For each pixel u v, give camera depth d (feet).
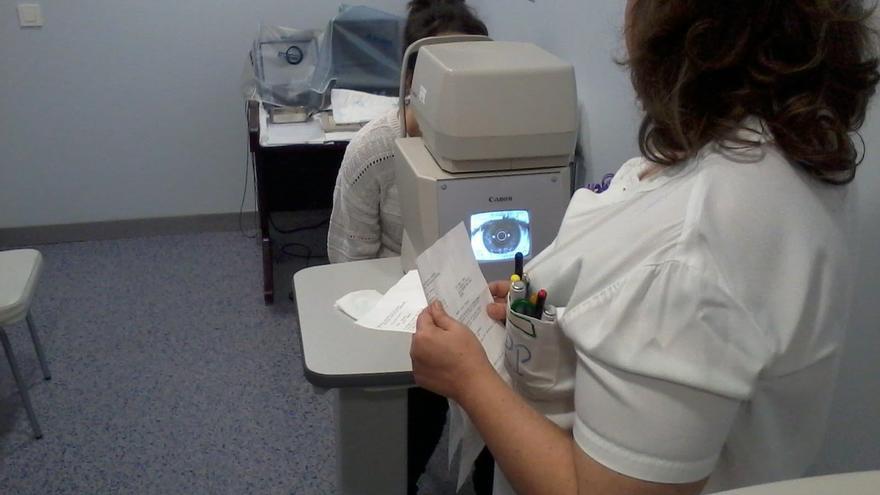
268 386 7.75
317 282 4.70
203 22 10.42
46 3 9.82
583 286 2.20
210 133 11.03
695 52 2.00
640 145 2.30
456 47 4.50
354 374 3.80
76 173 10.78
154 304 9.28
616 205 2.35
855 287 3.32
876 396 3.27
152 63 10.46
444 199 4.12
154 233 11.32
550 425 2.34
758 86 1.99
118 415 7.26
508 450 2.31
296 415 7.33
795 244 1.99
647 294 1.98
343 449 4.51
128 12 10.12
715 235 1.94
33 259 7.08
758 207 1.96
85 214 11.04
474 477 5.65
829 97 2.02
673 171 2.19
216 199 11.41
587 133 6.09
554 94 4.01
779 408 2.23
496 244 4.25
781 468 2.35
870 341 3.28
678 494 2.00
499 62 4.06
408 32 6.01
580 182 6.34
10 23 9.80
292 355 8.28
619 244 2.13
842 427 3.52
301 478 6.52
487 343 2.99
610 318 2.02
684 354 1.93
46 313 9.00
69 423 7.13
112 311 9.09
